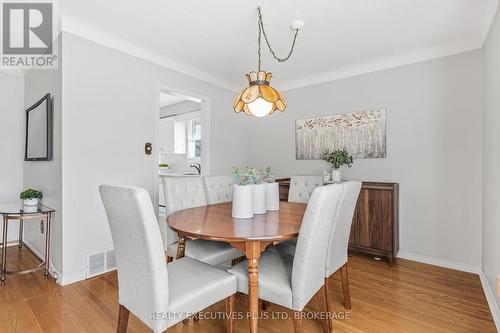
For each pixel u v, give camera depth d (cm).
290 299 144
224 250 209
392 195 284
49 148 259
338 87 360
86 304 205
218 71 365
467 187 272
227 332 161
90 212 255
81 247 249
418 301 212
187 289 137
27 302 208
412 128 304
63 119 237
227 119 416
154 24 243
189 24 242
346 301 201
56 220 250
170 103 582
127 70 284
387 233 286
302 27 246
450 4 209
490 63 226
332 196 150
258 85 198
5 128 342
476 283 244
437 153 289
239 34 261
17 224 354
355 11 220
